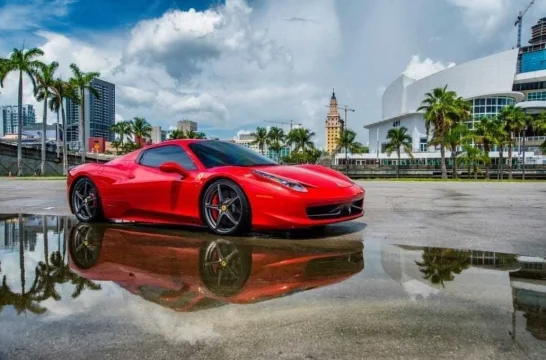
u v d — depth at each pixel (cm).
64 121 3988
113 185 392
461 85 8438
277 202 303
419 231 348
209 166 350
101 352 122
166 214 361
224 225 331
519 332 134
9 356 120
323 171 375
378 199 681
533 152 6681
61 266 229
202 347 125
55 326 142
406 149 5719
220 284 192
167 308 159
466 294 175
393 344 125
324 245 287
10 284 194
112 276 207
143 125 6662
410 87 10038
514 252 263
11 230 362
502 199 684
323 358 117
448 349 121
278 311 155
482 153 4644
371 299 168
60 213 484
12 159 4112
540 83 8856
